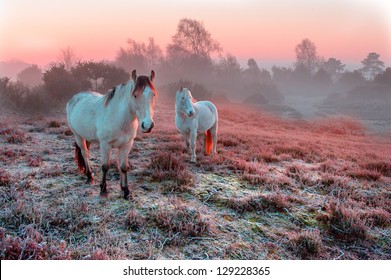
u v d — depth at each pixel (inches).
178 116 259.8
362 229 156.9
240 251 136.3
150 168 226.8
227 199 182.5
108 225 147.3
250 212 172.9
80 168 205.8
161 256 127.3
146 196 181.5
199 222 150.3
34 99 639.1
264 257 134.1
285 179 222.8
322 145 406.0
